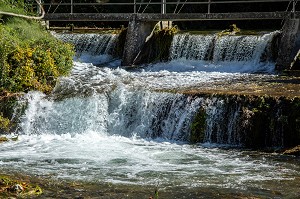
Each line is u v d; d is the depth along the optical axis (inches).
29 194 404.8
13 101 700.0
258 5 1243.2
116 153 562.6
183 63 937.5
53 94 730.2
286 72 824.9
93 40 1056.8
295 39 850.1
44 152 565.3
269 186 439.5
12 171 480.1
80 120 686.5
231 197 407.8
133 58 986.1
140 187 434.0
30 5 1023.0
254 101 615.5
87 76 822.5
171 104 661.3
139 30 990.4
